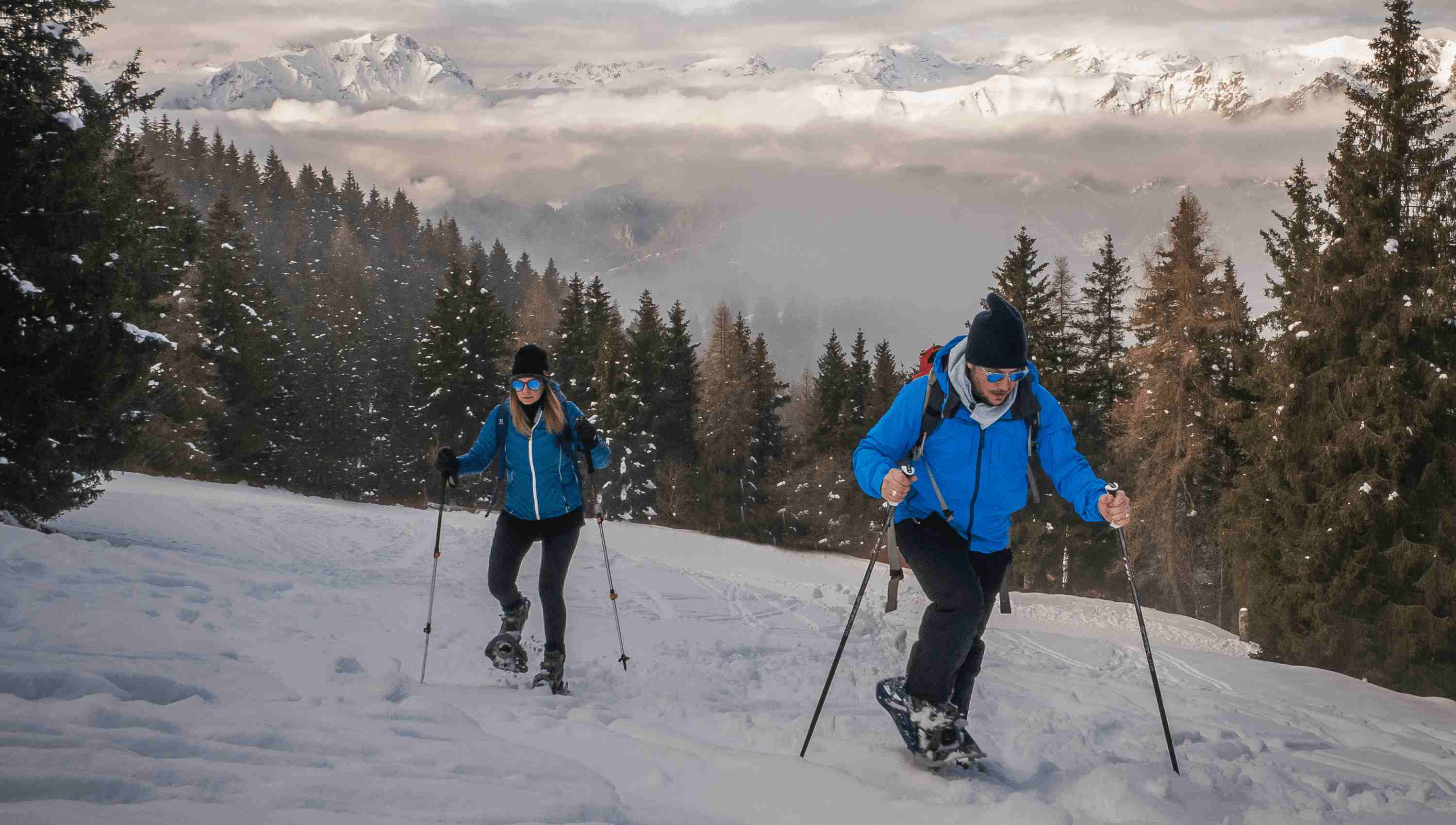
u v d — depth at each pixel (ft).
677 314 205.05
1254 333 107.55
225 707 11.98
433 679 20.86
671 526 186.39
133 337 54.70
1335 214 77.05
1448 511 70.95
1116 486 12.85
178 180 490.90
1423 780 17.28
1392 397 71.56
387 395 247.09
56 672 11.71
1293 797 12.92
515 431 20.03
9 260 50.34
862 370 208.95
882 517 178.60
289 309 285.43
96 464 55.47
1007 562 13.69
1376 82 75.56
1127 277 141.38
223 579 30.50
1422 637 70.18
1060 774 13.08
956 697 14.40
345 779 8.97
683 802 10.80
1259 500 80.28
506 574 20.13
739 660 25.82
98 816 7.04
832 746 13.51
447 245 510.58
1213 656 39.96
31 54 52.47
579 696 18.28
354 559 55.72
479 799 8.95
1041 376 123.13
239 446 175.73
